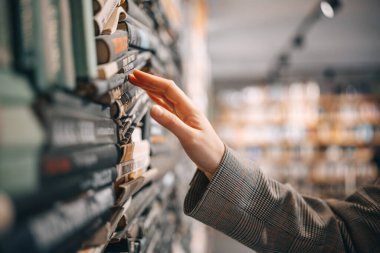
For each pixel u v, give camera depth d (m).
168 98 0.81
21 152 0.31
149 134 0.90
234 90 9.08
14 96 0.32
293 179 7.70
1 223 0.28
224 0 4.14
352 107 7.66
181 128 0.76
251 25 5.08
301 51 6.72
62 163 0.38
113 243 0.71
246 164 0.86
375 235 0.91
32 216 0.33
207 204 0.82
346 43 6.17
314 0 4.12
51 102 0.38
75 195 0.43
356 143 7.59
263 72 8.63
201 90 3.18
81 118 0.44
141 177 0.77
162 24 1.17
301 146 7.78
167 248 1.28
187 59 2.26
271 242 0.87
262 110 8.07
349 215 0.96
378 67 8.12
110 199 0.55
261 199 0.85
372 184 1.02
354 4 4.28
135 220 0.82
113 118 0.62
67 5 0.43
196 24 2.76
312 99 7.77
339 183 7.50
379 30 5.38
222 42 5.97
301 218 0.90
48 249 0.34
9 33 0.34
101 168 0.52
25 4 0.36
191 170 2.52
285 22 4.96
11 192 0.30
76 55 0.44
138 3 0.89
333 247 0.89
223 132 8.22
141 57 0.83
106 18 0.58
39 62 0.37
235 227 0.84
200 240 3.08
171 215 1.50
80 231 0.42
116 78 0.59
